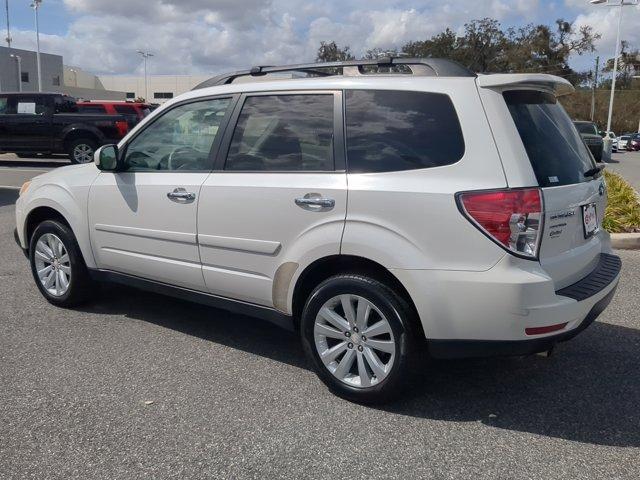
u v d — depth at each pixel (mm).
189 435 3342
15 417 3502
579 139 4066
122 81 74938
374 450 3215
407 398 3793
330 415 3576
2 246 7762
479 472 3027
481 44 57094
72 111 18422
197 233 4254
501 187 3213
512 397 3826
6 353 4410
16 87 55656
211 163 4270
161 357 4387
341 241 3559
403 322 3451
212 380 4023
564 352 4539
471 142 3332
